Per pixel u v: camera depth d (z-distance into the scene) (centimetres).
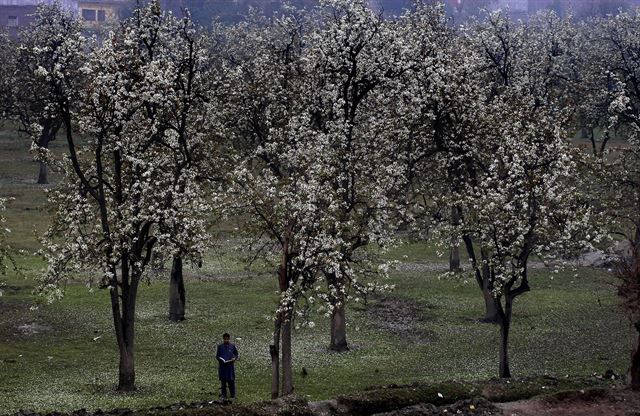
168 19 4847
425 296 5553
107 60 3638
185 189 3953
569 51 8975
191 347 4350
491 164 4194
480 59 5747
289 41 6253
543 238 3822
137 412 2689
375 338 4575
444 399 2919
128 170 3925
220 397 3434
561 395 2945
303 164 3612
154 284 5806
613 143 10594
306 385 3644
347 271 3662
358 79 4650
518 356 4156
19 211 7756
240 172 3591
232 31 9850
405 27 5262
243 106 5019
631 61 7638
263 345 4394
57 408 3194
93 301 5228
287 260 3397
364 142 4647
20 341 4356
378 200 4062
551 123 4659
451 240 4562
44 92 5756
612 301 5384
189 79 4466
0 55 9719
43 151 3878
